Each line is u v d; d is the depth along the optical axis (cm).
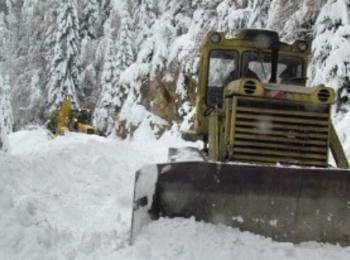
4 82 2575
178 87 2091
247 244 429
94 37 3073
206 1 2005
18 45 3155
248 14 1603
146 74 2327
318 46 1112
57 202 605
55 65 2870
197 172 438
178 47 2145
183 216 448
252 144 486
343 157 504
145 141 2102
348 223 443
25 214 490
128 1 2766
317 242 446
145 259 411
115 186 740
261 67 664
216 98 685
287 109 491
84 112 2350
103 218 574
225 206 443
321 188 435
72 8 2912
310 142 490
